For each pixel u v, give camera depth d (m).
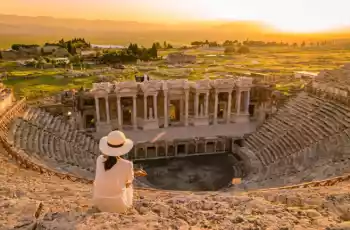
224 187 44.31
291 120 54.09
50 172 27.27
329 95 53.19
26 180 21.98
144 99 57.62
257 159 50.41
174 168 50.75
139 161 53.19
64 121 54.22
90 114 58.34
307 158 42.25
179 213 12.16
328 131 45.03
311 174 35.12
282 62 174.75
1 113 42.38
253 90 64.25
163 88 58.31
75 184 22.75
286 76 108.94
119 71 125.62
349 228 8.82
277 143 51.09
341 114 46.62
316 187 20.62
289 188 21.28
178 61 167.12
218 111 66.81
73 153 44.97
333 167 34.34
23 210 11.60
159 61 172.88
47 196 15.59
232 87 60.94
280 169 42.97
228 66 152.88
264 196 16.48
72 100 56.53
